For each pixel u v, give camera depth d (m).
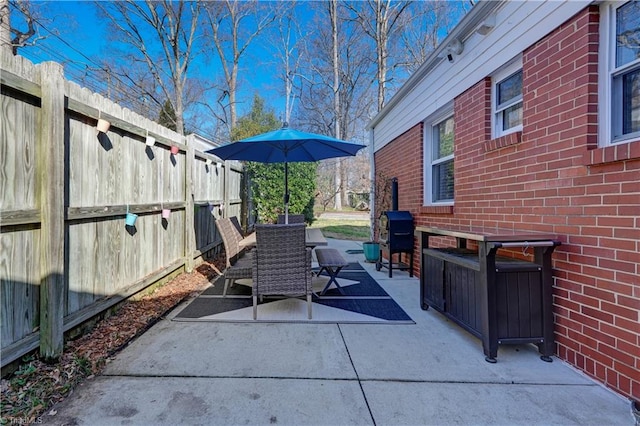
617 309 2.00
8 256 1.98
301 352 2.54
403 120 5.84
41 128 2.20
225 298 3.96
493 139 3.29
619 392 1.98
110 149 3.06
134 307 3.40
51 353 2.21
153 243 3.98
